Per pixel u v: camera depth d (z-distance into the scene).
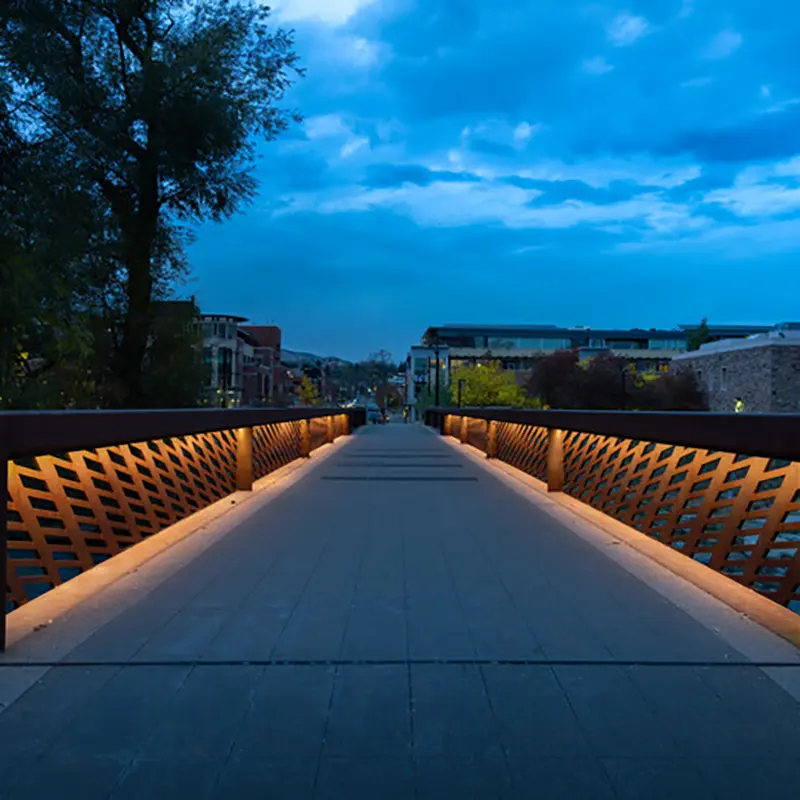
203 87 16.55
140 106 15.30
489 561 4.64
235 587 3.98
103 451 4.98
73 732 2.21
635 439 4.86
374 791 1.89
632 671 2.72
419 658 2.85
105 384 16.47
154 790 1.89
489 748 2.12
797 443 2.75
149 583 4.06
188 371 18.17
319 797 1.86
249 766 2.01
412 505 7.25
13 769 2.00
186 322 18.30
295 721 2.29
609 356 68.62
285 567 4.47
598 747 2.12
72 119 14.28
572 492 7.91
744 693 2.52
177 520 6.23
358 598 3.75
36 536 4.06
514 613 3.47
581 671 2.72
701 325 91.88
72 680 2.63
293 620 3.36
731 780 1.94
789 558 3.64
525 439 10.95
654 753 2.09
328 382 155.12
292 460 12.95
